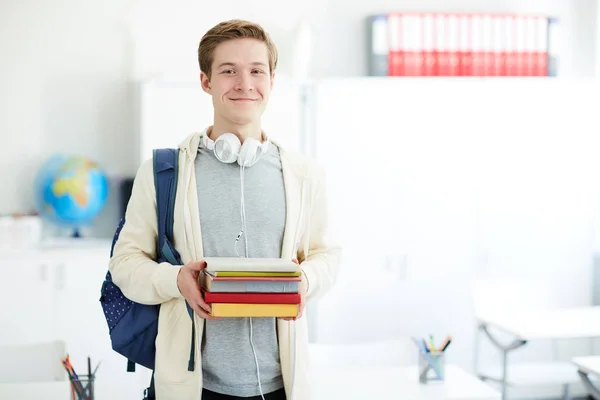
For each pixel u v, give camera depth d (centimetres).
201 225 166
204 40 166
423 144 439
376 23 450
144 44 453
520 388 455
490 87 444
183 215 165
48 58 447
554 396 456
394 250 437
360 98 434
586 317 361
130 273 162
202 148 173
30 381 267
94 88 451
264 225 167
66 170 434
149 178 169
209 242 166
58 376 268
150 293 159
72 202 432
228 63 162
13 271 399
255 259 156
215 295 149
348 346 292
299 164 177
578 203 454
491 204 445
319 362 288
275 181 171
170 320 165
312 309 432
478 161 444
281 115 429
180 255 168
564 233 453
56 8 447
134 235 169
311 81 429
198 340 160
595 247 468
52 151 448
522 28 456
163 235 168
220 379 162
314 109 431
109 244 426
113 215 454
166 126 420
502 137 446
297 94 429
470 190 443
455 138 441
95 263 406
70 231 448
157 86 418
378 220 436
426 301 440
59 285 403
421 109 439
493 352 446
